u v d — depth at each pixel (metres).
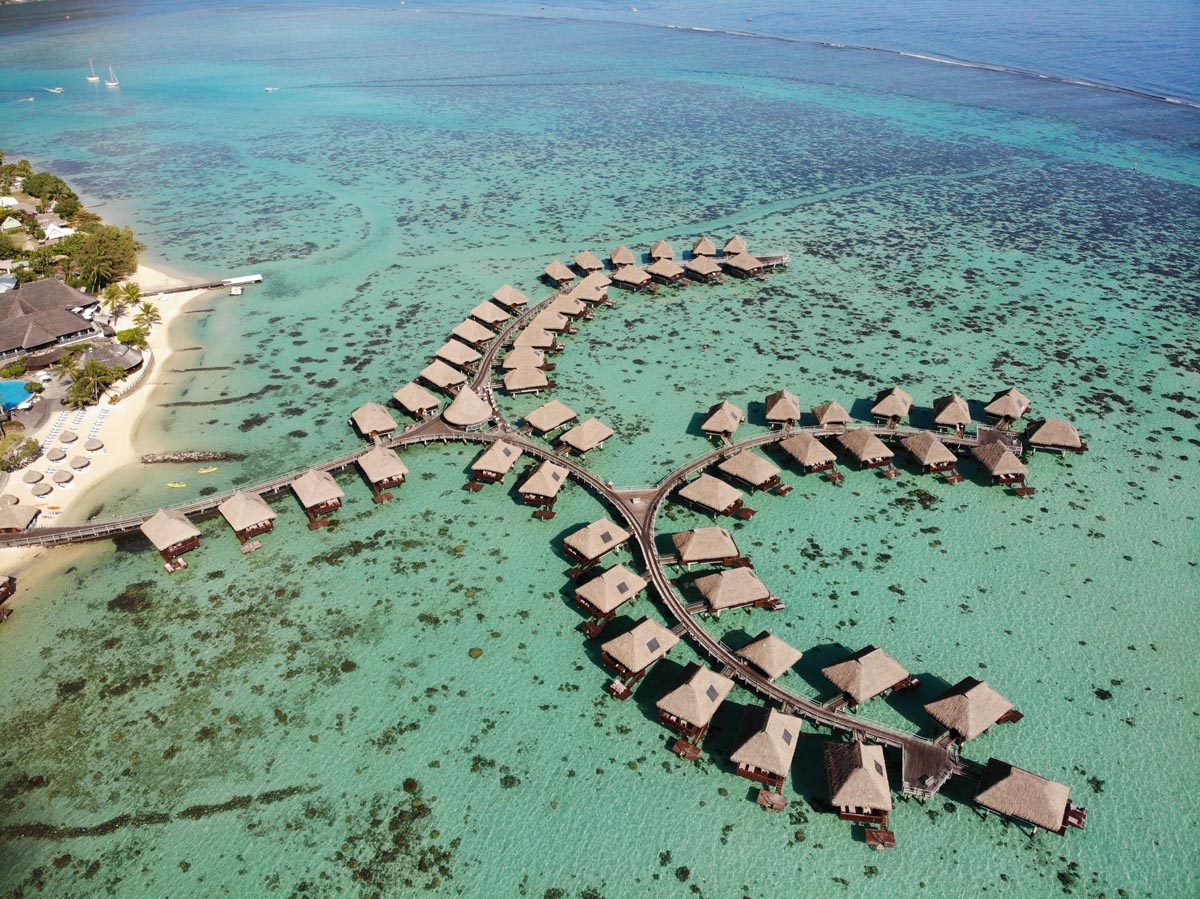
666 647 36.28
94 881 28.31
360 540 44.59
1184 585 41.22
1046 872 28.53
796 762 32.41
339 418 56.44
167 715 34.34
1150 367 62.66
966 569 42.44
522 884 28.14
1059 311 72.56
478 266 84.56
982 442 51.69
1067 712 34.41
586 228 95.75
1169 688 35.53
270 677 36.16
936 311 72.94
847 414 54.06
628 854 29.11
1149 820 30.19
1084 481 49.34
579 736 33.53
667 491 47.44
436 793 31.20
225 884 28.14
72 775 31.88
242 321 72.12
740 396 59.00
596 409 57.16
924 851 29.20
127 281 79.12
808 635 38.34
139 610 39.81
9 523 43.72
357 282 80.88
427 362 64.31
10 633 38.44
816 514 46.66
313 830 29.91
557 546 44.12
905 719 34.16
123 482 49.34
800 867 28.66
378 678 36.16
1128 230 92.94
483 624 39.06
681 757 32.59
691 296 76.50
